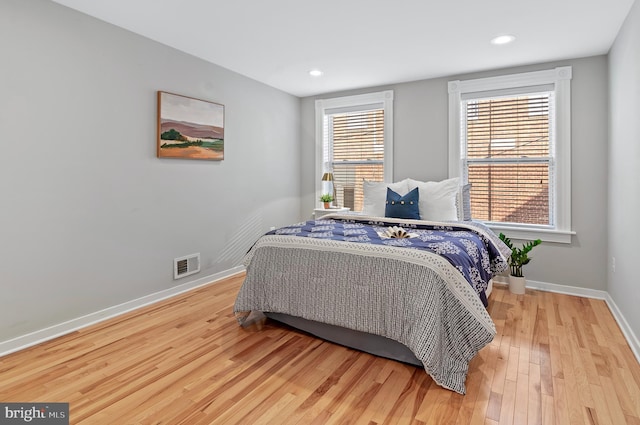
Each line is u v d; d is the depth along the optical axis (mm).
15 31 2229
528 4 2383
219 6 2453
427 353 1812
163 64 3150
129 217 2941
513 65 3564
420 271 2002
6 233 2229
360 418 1609
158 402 1725
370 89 4426
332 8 2463
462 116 3924
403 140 4219
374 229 2959
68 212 2537
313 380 1922
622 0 2316
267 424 1568
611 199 3049
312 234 2625
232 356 2189
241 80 3996
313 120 4887
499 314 2879
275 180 4586
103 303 2777
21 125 2275
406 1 2355
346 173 4719
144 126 3027
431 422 1579
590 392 1795
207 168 3645
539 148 3568
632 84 2365
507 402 1719
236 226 4027
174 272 3342
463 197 3615
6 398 1758
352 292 2188
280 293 2463
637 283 2229
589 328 2590
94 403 1715
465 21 2639
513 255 3408
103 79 2713
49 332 2443
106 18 2660
